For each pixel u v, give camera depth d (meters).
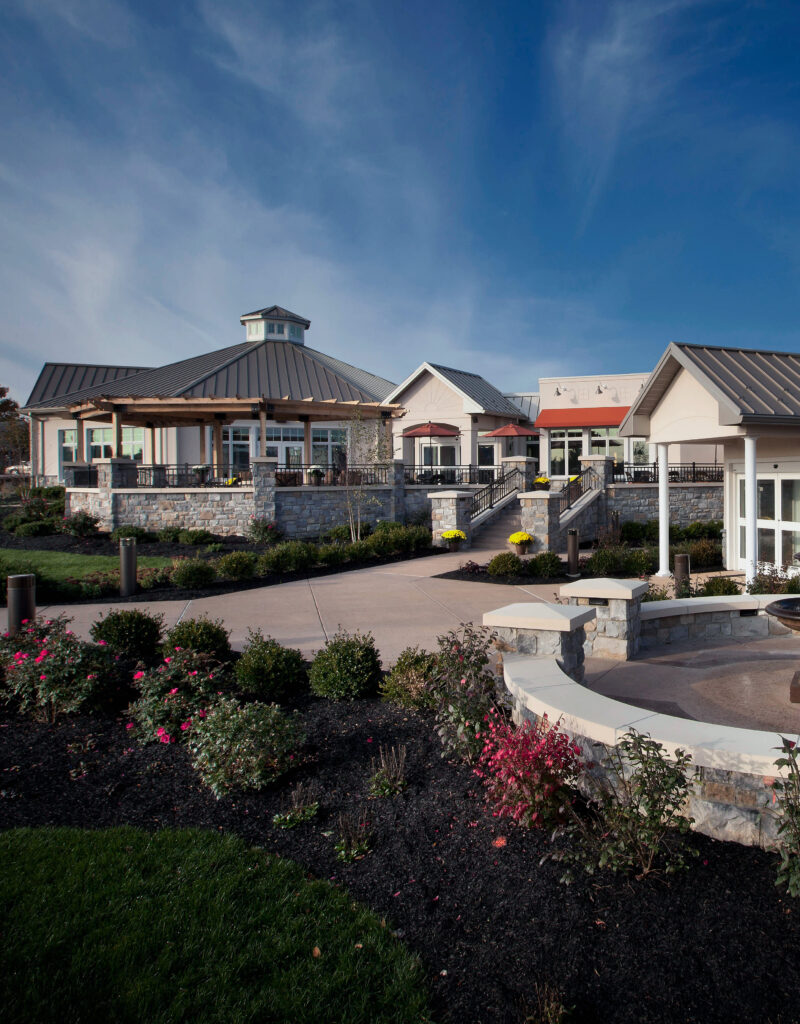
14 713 6.66
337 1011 2.97
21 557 17.19
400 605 11.90
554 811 4.22
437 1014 2.98
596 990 3.06
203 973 3.18
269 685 6.84
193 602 12.42
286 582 14.52
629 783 4.17
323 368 32.09
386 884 3.90
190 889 3.80
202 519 20.72
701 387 13.06
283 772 5.22
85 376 38.12
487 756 4.84
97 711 6.66
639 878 3.78
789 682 6.52
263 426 22.06
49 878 3.91
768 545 14.24
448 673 5.69
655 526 21.58
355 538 19.97
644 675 6.88
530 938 3.41
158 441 32.50
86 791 5.08
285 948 3.35
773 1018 2.87
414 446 33.12
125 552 13.00
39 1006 2.96
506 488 22.92
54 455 35.81
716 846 4.01
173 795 5.01
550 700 4.98
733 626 8.60
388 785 4.96
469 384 33.47
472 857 4.10
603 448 31.16
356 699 6.85
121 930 3.46
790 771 3.73
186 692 6.34
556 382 32.62
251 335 36.25
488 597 12.62
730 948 3.26
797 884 3.35
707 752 4.04
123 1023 2.89
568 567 16.30
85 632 10.01
